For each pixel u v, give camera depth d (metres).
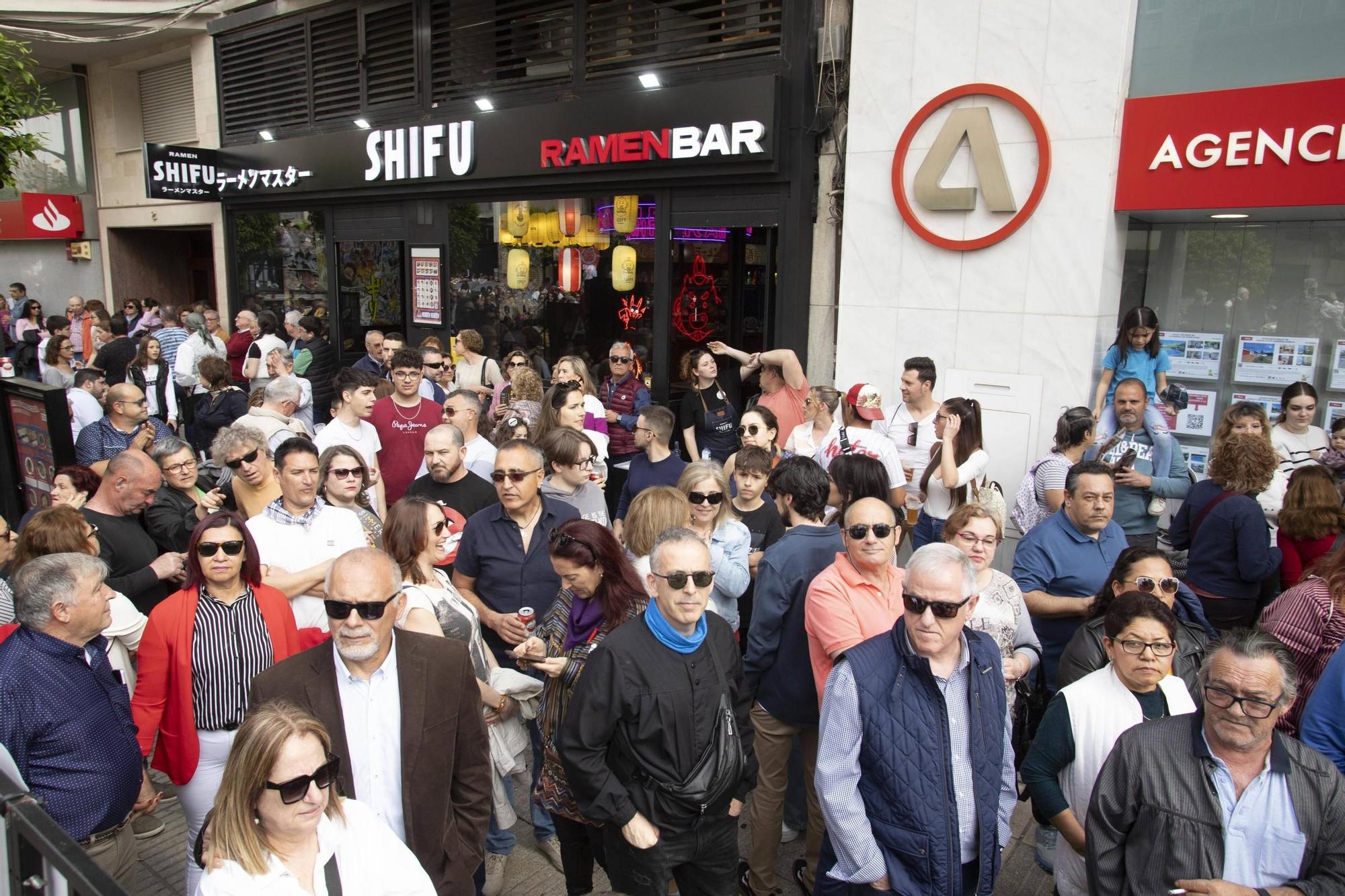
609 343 8.48
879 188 6.57
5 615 3.81
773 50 7.06
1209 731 2.40
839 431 5.38
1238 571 4.32
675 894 3.53
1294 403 5.61
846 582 3.35
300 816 2.08
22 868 1.61
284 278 12.01
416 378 6.30
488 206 9.26
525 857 4.01
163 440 5.04
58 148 15.98
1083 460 4.81
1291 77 5.36
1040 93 5.87
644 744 2.91
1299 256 6.02
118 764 3.02
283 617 3.50
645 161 7.66
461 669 2.88
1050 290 5.97
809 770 3.69
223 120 12.50
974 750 2.74
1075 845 2.86
